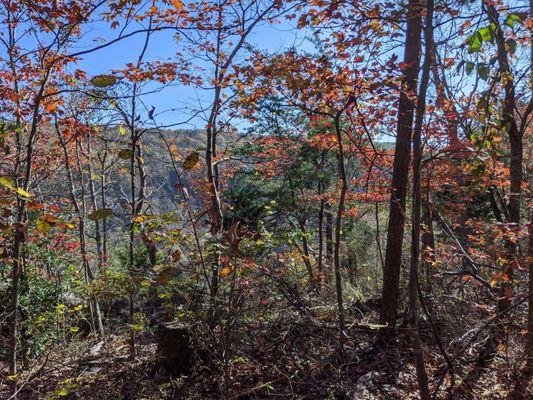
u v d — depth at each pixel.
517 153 6.56
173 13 6.14
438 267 7.36
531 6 3.90
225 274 4.88
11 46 6.90
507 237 5.52
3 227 2.90
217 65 7.93
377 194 9.41
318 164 13.93
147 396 6.35
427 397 4.45
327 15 5.62
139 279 6.03
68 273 9.73
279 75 6.17
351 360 6.82
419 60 6.72
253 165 13.64
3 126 4.04
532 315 5.25
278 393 5.98
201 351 6.83
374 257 16.97
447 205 8.88
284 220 14.10
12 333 6.02
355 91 6.21
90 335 10.23
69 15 5.30
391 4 5.46
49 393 6.27
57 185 15.58
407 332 7.09
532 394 5.14
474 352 6.51
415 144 4.64
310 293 7.98
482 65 3.23
